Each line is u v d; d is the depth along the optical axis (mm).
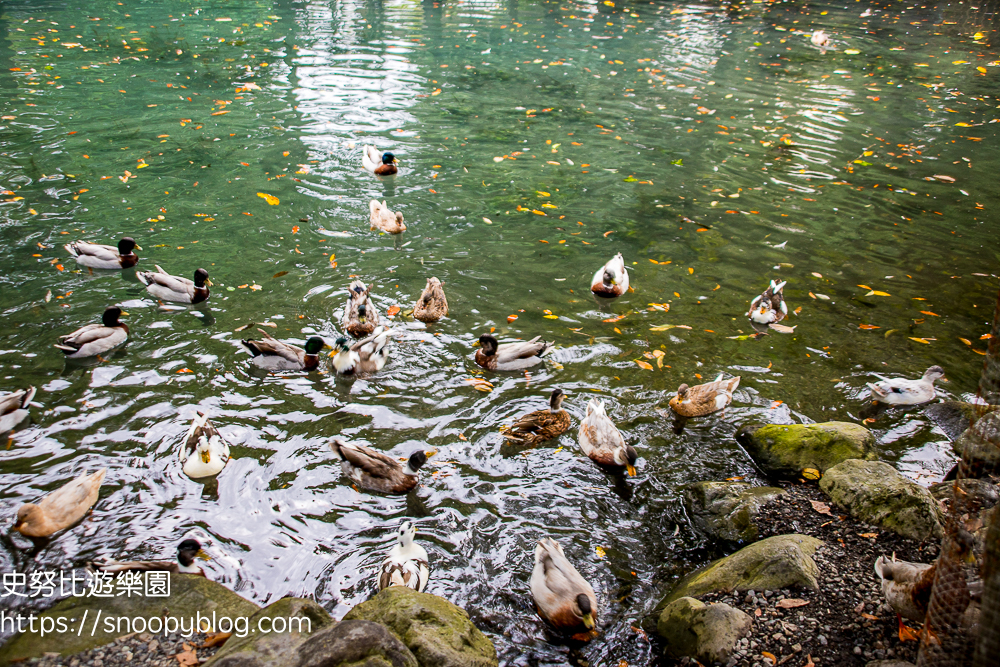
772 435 8414
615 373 9852
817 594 6195
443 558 7078
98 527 7191
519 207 14609
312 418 8828
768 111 20516
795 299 11742
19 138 16422
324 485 7883
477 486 7973
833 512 7348
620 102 20953
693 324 10984
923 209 15031
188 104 19188
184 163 15781
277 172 15602
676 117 19891
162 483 7754
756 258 13023
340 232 13344
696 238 13672
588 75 23344
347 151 16844
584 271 12406
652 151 17641
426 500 7750
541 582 6484
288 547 7109
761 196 15461
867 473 7559
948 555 4910
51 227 12883
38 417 8516
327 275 11914
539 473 8211
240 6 30406
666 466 8375
